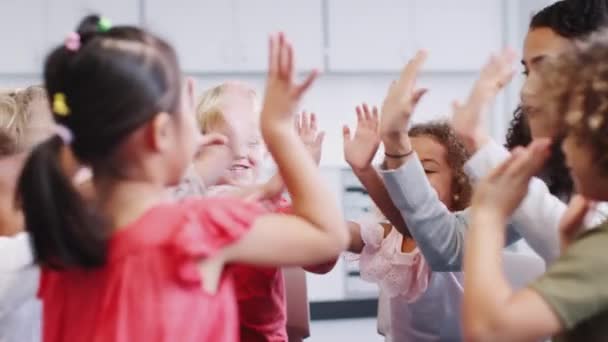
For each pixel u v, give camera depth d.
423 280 1.55
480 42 4.30
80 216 0.88
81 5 3.87
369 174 1.40
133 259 0.88
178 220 0.89
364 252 1.61
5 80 3.84
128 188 0.90
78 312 0.92
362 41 4.17
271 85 0.97
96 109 0.87
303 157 0.97
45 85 0.93
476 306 0.85
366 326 4.01
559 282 0.85
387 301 1.72
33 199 0.89
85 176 1.06
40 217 0.88
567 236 0.96
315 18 4.11
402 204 1.31
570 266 0.85
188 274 0.86
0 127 1.26
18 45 3.83
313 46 4.12
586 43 0.96
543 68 1.00
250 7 4.05
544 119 0.99
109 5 3.90
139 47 0.89
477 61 4.30
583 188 0.89
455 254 1.33
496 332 0.83
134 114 0.87
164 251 0.87
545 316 0.83
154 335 0.86
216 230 0.89
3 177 1.26
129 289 0.87
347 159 1.41
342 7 4.14
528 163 0.91
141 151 0.89
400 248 1.58
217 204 0.92
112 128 0.87
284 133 0.97
